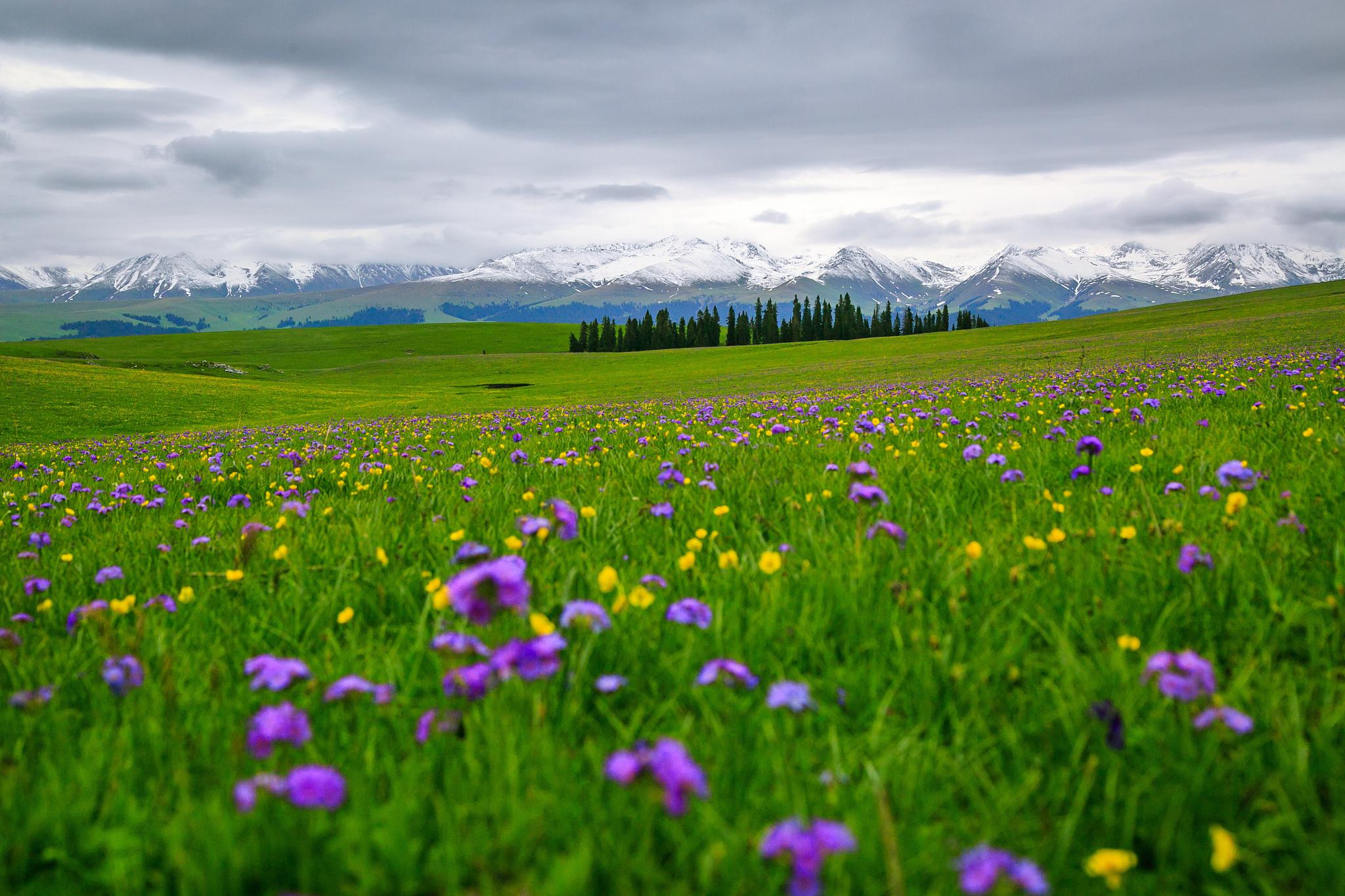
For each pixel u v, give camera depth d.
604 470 7.83
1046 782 2.23
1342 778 2.10
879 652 2.96
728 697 2.56
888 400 18.78
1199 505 4.42
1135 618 3.05
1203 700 2.34
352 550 4.68
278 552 4.29
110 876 1.88
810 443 9.08
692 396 57.22
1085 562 3.58
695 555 4.18
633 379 94.81
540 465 8.54
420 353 182.38
